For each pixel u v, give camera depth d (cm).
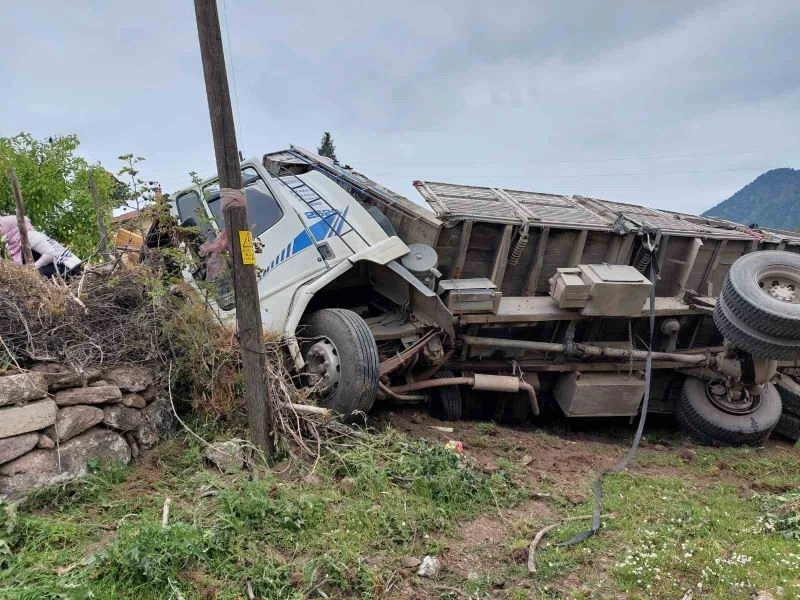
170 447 457
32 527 329
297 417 462
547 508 440
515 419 763
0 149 961
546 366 699
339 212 614
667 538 379
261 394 435
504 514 422
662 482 499
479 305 611
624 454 607
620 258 715
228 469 412
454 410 662
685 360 698
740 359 677
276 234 594
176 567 300
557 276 655
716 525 402
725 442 709
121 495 386
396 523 376
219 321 530
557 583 334
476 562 355
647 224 695
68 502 371
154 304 496
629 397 709
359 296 672
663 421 826
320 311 555
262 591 301
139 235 606
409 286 592
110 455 416
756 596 313
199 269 601
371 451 461
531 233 663
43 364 409
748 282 610
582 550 367
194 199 637
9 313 430
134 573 291
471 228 630
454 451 484
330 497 394
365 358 512
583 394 699
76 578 283
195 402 490
